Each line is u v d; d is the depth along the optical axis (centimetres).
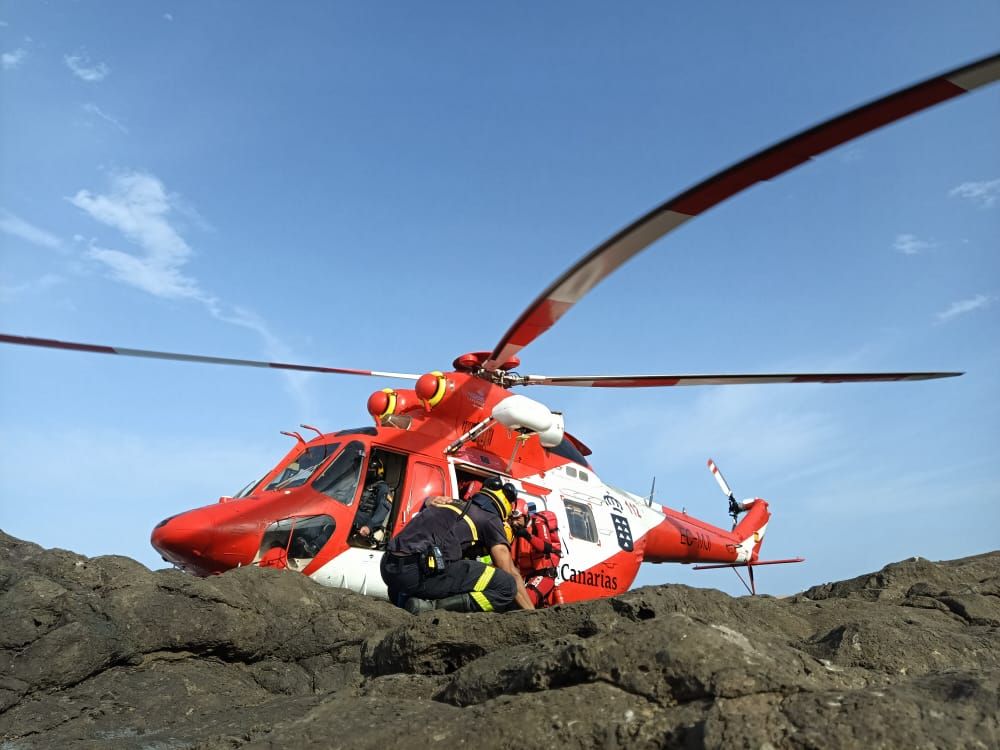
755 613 495
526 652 333
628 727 265
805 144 395
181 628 535
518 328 772
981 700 256
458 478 904
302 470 857
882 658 405
